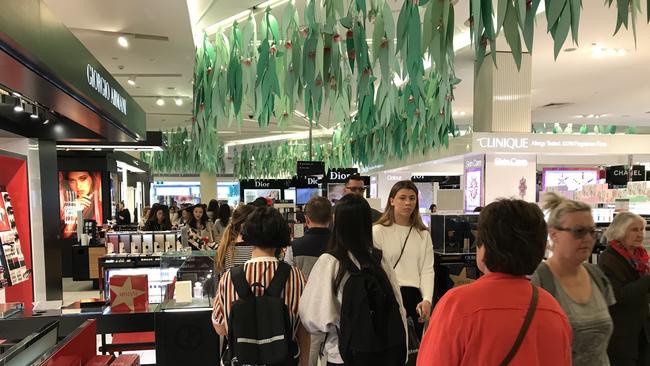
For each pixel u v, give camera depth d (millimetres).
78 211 8688
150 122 13141
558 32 2486
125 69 7062
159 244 5551
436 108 6445
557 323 1114
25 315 2586
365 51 3879
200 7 5398
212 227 7195
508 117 7258
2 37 2285
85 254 7754
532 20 2525
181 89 8555
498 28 2625
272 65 4781
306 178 11312
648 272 2457
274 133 17109
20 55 2559
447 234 4504
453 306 1126
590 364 1602
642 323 2225
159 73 7324
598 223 4566
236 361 1818
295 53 4453
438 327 1144
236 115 5277
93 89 3969
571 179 9258
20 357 1687
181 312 2703
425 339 1189
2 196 5109
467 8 5715
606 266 2312
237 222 3426
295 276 2004
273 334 1822
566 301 1606
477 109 7527
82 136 5742
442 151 8867
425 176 15023
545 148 7406
